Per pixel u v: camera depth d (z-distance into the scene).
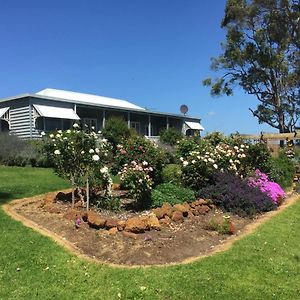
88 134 8.85
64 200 9.00
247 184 10.34
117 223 6.99
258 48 37.09
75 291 5.13
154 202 8.60
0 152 17.28
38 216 7.83
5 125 25.05
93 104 27.03
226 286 5.39
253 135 17.66
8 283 5.23
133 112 31.45
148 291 5.14
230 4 37.09
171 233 7.15
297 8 35.91
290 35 36.81
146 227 7.06
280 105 38.03
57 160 8.55
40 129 23.56
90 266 5.75
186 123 37.69
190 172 10.13
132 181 8.38
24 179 12.42
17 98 23.30
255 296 5.19
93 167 8.61
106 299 4.96
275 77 37.88
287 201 11.37
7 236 6.61
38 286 5.19
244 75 39.06
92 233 6.85
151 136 32.97
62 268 5.66
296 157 15.91
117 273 5.58
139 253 6.23
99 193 9.23
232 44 38.00
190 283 5.38
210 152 10.70
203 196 9.63
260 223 8.53
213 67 39.69
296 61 37.16
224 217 8.09
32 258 5.89
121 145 9.84
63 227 7.12
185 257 6.32
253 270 5.94
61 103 24.73
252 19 36.97
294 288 5.52
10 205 8.72
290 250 6.94
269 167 13.38
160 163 10.00
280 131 38.28
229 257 6.30
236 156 11.58
